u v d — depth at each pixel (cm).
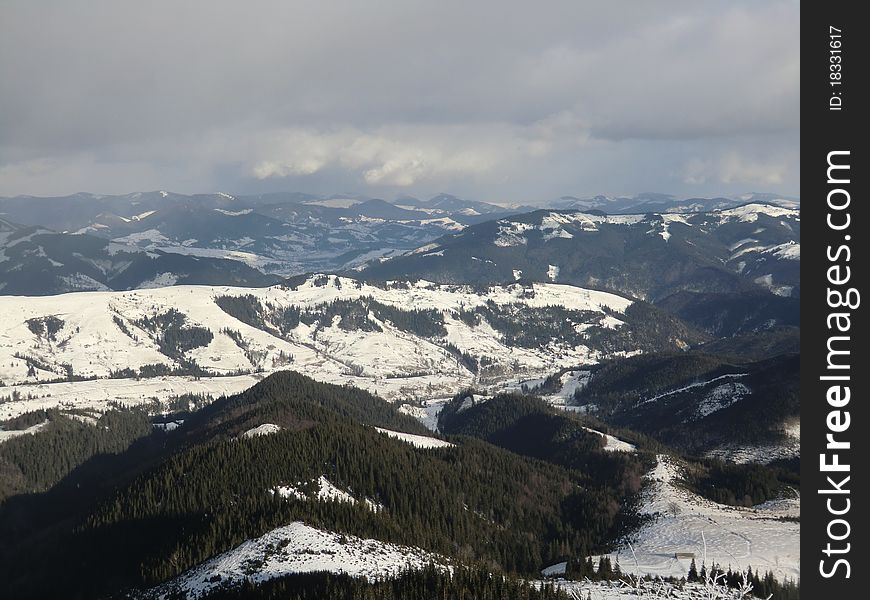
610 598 17488
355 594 15650
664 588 17738
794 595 16562
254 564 17850
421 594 16238
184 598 17100
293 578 16725
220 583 17262
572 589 18188
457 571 17838
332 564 17775
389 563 18538
